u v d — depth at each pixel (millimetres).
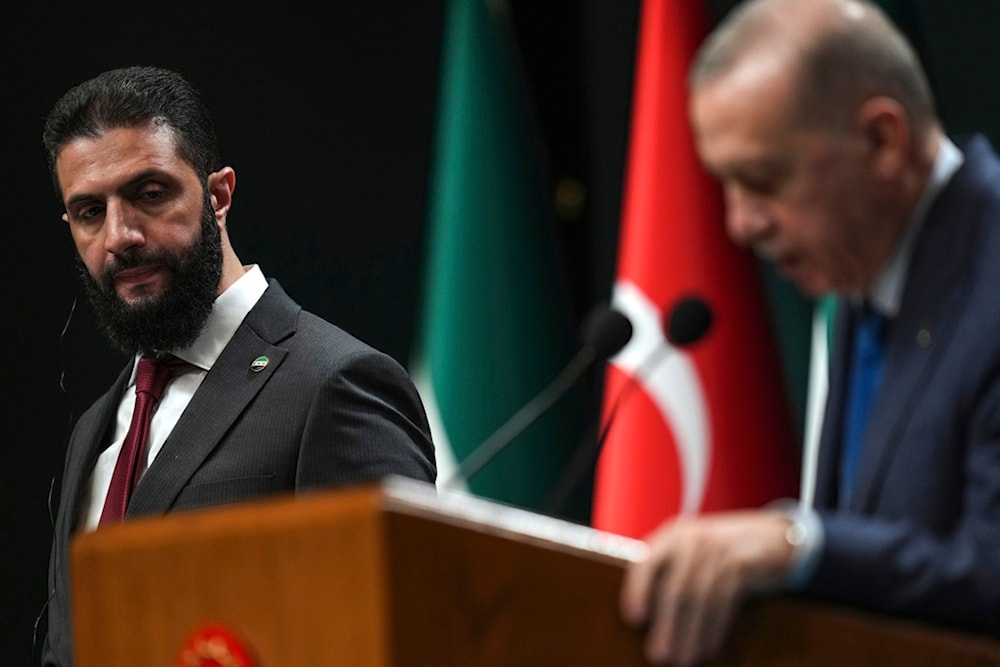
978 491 4633
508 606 3943
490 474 12938
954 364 4887
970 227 5055
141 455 8133
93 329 13180
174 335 8172
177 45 13484
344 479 7652
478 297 13117
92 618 4656
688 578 4109
